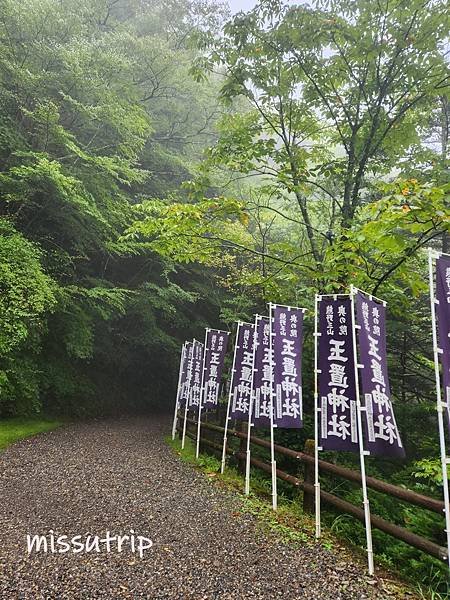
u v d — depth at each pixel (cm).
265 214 1164
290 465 760
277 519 497
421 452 805
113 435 1045
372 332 424
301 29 687
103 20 1562
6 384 873
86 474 650
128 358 1616
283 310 573
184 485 626
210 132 1716
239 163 781
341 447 438
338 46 711
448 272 344
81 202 877
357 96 757
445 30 636
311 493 524
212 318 1680
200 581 343
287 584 346
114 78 1170
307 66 738
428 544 349
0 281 746
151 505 526
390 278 679
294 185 741
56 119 910
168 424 1348
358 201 792
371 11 667
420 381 983
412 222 438
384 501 603
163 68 1435
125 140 1119
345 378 449
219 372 863
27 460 704
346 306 464
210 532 448
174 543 415
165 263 1369
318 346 471
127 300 1345
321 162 876
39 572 342
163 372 1800
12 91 948
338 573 372
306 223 795
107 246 1086
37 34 986
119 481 625
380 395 407
